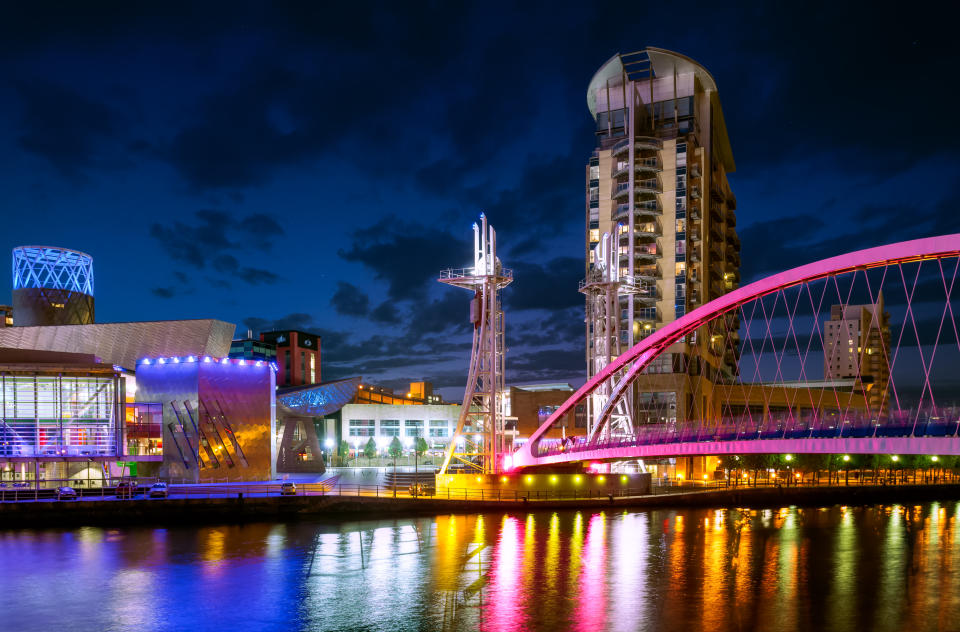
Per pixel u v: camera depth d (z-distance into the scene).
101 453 67.31
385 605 35.75
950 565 45.62
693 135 118.25
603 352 81.12
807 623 33.31
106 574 41.31
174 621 33.47
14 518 54.78
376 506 61.81
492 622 33.22
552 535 54.19
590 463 76.38
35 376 66.06
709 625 32.94
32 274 95.69
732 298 55.91
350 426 139.75
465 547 49.31
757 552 49.16
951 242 42.88
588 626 32.66
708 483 86.81
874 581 41.16
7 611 34.81
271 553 46.84
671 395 108.56
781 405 128.38
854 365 185.12
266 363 74.50
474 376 72.38
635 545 50.75
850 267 48.19
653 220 117.31
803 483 90.81
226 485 66.12
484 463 72.50
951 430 40.16
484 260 71.94
